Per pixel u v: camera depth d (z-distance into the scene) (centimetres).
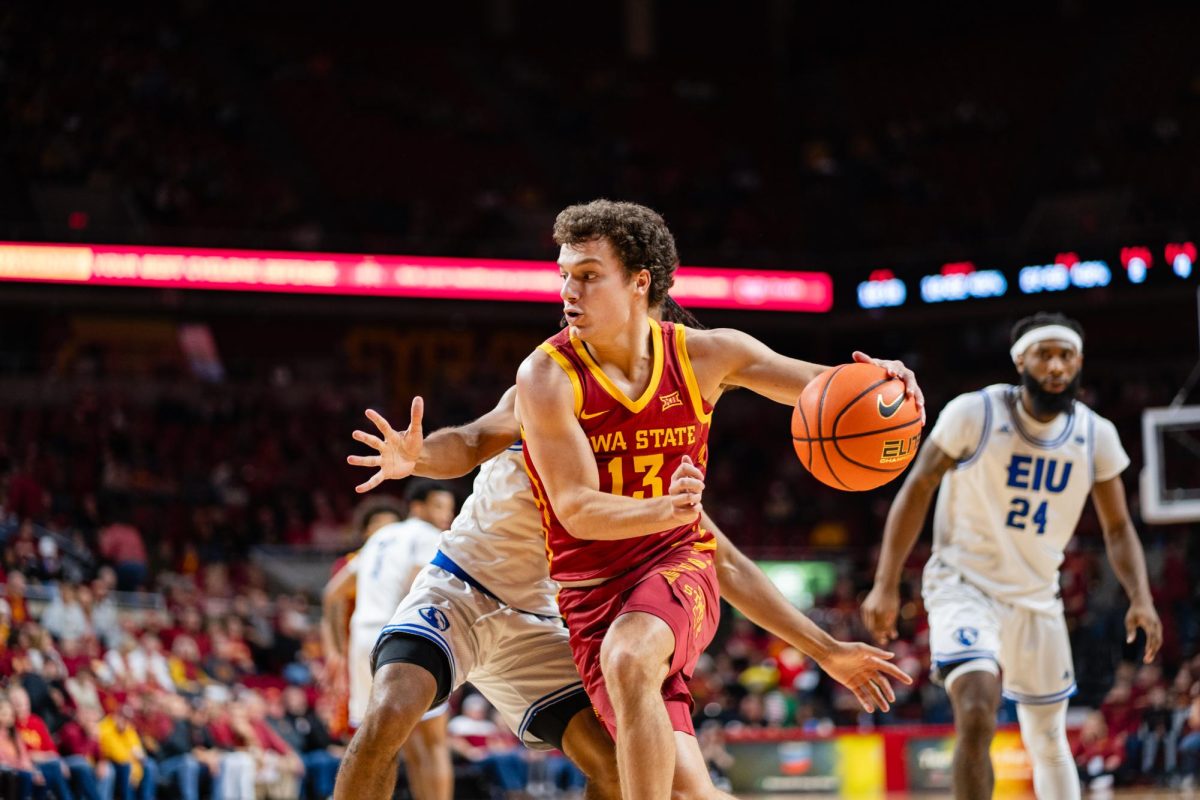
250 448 2292
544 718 447
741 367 412
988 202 2759
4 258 2092
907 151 2950
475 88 3098
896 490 2427
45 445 2066
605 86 3183
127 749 1045
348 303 2262
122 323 2486
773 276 2398
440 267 2294
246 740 1166
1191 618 1770
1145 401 2456
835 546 2334
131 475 2059
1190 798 1125
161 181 2511
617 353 401
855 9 3250
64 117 2522
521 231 2638
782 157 3084
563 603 418
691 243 2703
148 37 2850
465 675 441
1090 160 2736
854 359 403
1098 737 1358
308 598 1919
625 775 362
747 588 436
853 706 1628
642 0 3306
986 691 546
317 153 2773
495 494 450
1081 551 1891
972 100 3028
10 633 1051
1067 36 3064
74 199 2377
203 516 1958
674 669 388
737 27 3325
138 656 1212
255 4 3091
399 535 714
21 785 895
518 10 3294
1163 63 2906
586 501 375
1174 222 2533
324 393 2506
